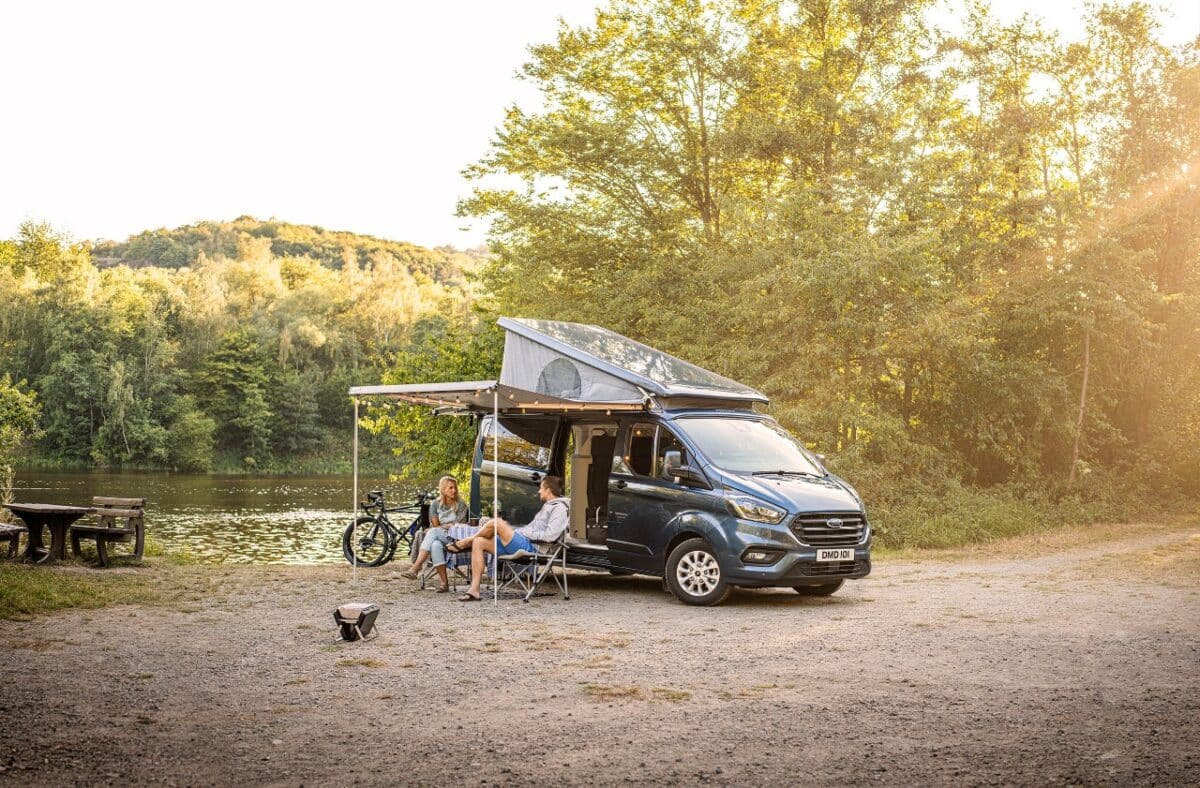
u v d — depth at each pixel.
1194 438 26.72
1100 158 26.66
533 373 12.89
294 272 148.75
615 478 11.76
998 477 24.30
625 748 5.49
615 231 27.67
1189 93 25.67
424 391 11.39
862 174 22.16
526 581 12.33
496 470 12.55
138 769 5.09
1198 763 5.20
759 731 5.82
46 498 44.09
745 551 10.67
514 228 28.36
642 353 13.43
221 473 78.06
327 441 89.31
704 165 27.59
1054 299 23.16
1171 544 17.95
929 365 22.42
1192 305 25.36
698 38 26.61
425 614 10.16
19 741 5.49
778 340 20.67
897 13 24.64
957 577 13.47
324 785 4.89
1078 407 24.56
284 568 14.38
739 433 11.88
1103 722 5.98
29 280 84.62
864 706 6.36
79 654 7.79
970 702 6.45
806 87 24.44
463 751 5.43
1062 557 16.06
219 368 85.88
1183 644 8.34
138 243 192.88
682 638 8.79
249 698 6.57
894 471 20.36
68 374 79.31
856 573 11.12
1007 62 26.88
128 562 13.78
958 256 23.53
